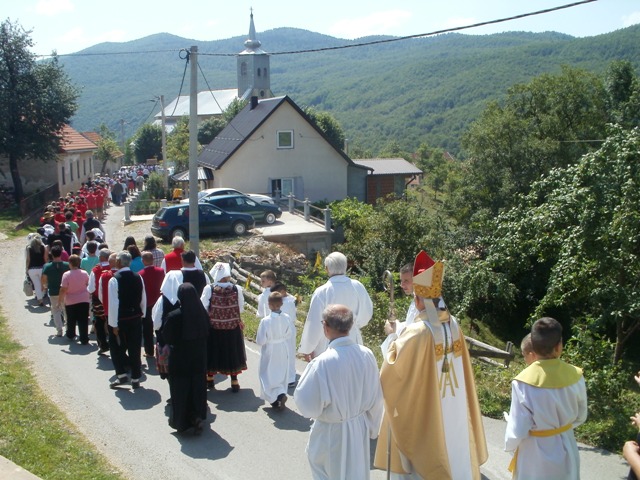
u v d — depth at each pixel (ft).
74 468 20.02
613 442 21.42
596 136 113.19
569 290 36.17
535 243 39.73
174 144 179.42
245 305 45.06
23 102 104.78
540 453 14.48
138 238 82.99
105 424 24.22
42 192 106.01
